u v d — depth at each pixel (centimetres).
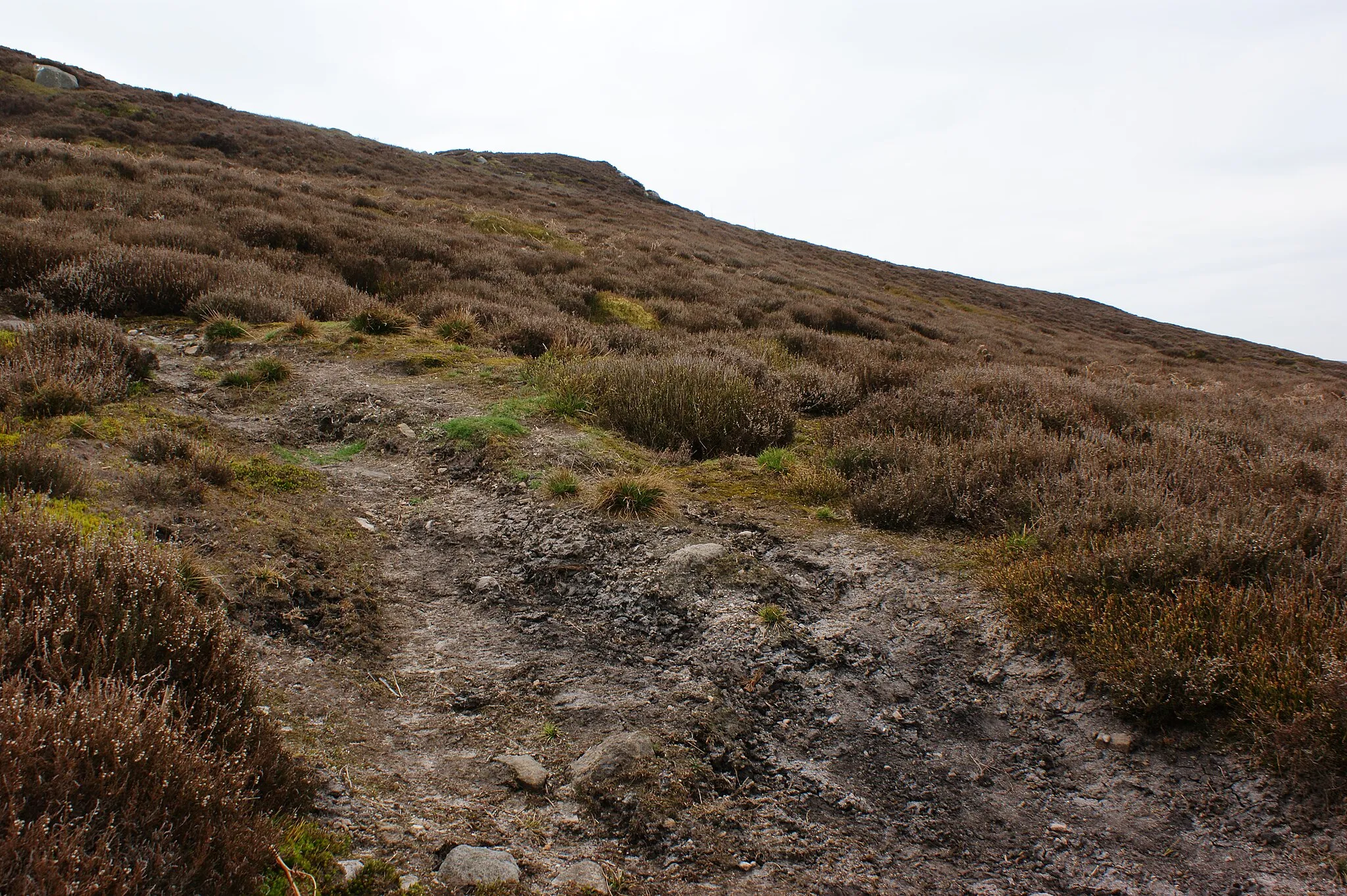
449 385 675
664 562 385
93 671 192
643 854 222
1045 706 288
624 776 246
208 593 295
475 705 286
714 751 267
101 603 216
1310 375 2703
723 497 484
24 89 2894
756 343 1098
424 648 323
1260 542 336
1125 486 424
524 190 3450
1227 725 261
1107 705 282
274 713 255
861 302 2428
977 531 435
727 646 323
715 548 394
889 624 343
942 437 569
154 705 186
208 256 1002
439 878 195
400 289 1138
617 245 2372
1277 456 518
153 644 218
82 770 166
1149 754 260
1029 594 336
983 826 241
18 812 151
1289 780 237
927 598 361
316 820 208
